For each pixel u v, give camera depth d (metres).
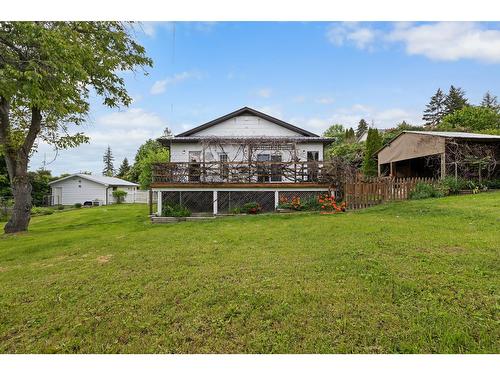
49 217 16.80
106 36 10.35
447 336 2.40
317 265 4.20
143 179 30.73
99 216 15.45
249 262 4.56
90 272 4.47
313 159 14.75
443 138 14.35
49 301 3.44
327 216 9.14
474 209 8.01
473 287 3.19
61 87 8.17
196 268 4.39
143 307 3.18
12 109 11.02
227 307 3.06
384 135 26.42
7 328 2.90
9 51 7.97
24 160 10.48
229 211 11.82
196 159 14.85
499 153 15.14
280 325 2.70
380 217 8.14
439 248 4.64
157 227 9.34
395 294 3.15
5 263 5.36
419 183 11.92
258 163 12.08
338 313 2.83
